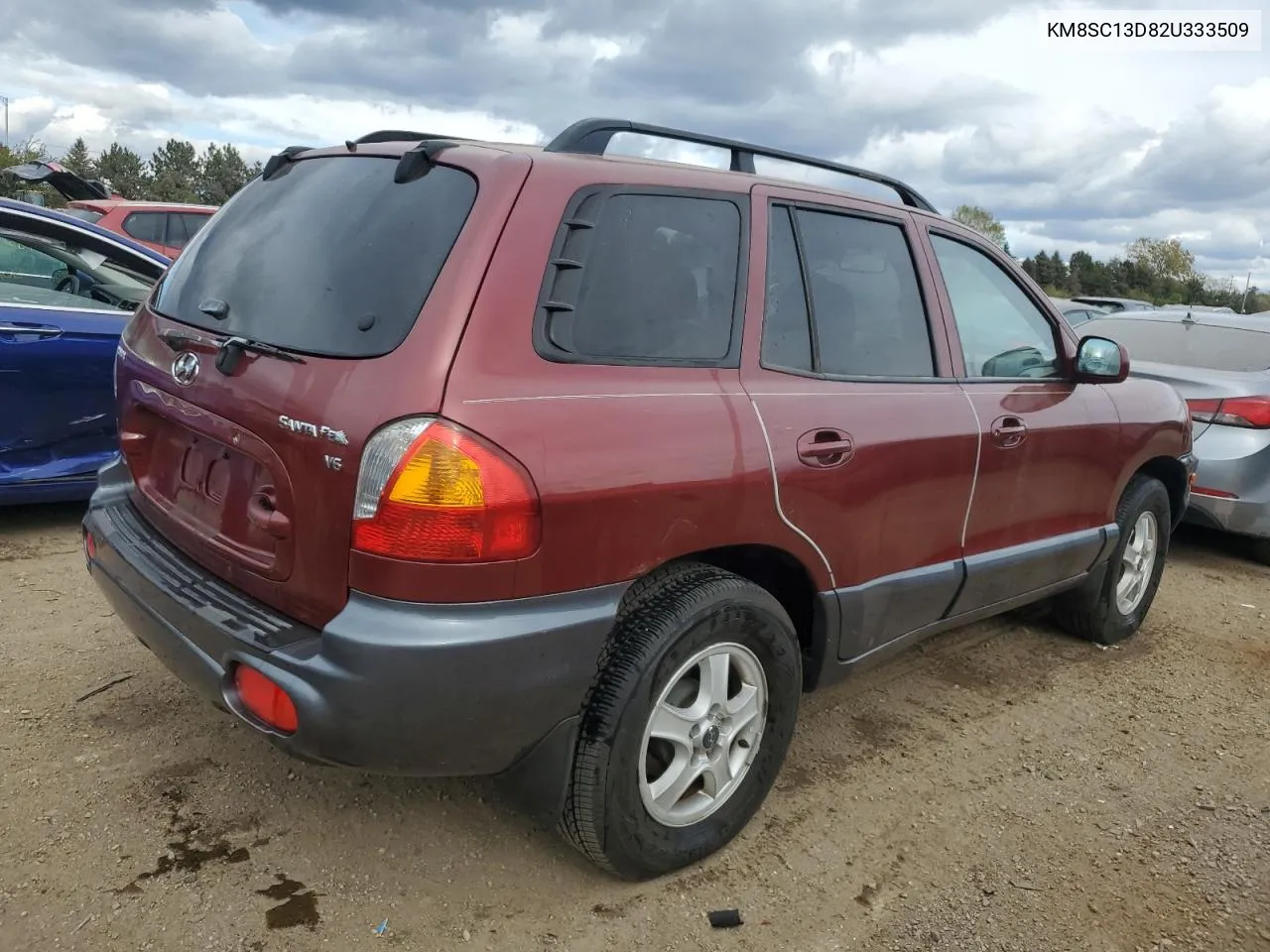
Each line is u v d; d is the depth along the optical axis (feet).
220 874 8.19
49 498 15.69
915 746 11.43
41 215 15.92
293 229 8.56
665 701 8.19
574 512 7.15
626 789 7.87
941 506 10.47
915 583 10.32
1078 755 11.52
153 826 8.71
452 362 6.89
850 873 8.95
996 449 11.04
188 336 8.57
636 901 8.31
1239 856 9.67
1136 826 10.08
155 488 9.21
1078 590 14.29
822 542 9.14
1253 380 19.39
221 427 7.83
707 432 8.06
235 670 7.38
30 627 12.48
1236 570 20.24
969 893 8.79
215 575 8.12
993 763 11.18
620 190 8.21
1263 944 8.39
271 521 7.37
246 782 9.48
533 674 7.11
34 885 7.84
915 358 10.59
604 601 7.50
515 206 7.48
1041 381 12.23
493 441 6.82
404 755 7.02
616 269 8.03
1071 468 12.44
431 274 7.25
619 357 7.88
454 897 8.18
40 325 15.07
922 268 10.88
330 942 7.55
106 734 10.09
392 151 8.67
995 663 14.10
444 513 6.64
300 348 7.47
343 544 6.89
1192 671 14.37
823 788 10.32
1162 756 11.66
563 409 7.26
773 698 9.05
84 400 15.67
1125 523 14.19
